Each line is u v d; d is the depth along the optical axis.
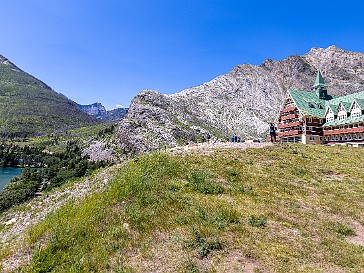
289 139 82.00
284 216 15.84
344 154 37.94
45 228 15.06
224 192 19.08
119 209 15.53
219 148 36.84
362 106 68.12
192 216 14.60
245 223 14.40
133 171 21.44
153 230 13.46
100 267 11.14
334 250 12.09
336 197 20.09
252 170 25.67
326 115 78.00
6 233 20.50
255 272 10.28
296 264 10.87
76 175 92.12
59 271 11.21
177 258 11.23
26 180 80.56
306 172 27.00
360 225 15.55
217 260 11.05
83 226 13.99
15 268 11.89
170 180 20.03
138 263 11.12
